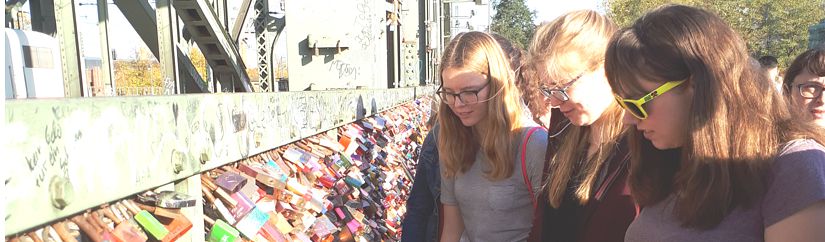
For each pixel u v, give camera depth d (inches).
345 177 153.3
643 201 66.6
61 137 53.7
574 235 84.8
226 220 82.8
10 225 47.8
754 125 53.7
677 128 57.6
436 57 1002.1
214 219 86.1
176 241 71.6
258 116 100.6
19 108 48.7
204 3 286.4
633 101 58.4
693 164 55.9
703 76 53.7
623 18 1314.0
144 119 66.5
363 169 177.8
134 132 64.6
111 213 63.4
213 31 303.7
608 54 60.8
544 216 87.7
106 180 59.8
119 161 62.0
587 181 80.0
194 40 313.7
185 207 71.8
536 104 100.2
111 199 60.6
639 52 56.8
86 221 59.4
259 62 376.5
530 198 93.3
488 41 91.5
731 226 56.4
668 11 57.5
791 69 122.7
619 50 58.7
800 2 1204.5
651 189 64.9
